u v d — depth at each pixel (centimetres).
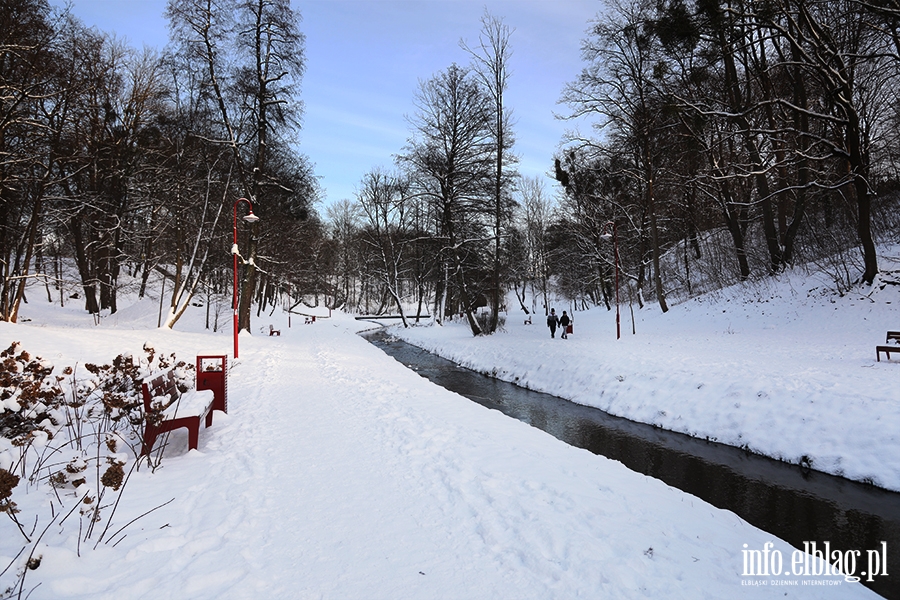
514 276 4166
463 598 308
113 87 2145
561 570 344
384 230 4466
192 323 2875
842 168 2088
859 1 1385
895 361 1084
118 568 322
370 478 531
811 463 816
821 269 1912
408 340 3322
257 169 2319
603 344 1888
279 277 3953
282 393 1059
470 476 541
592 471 591
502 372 1838
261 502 455
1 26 1421
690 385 1169
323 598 303
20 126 1557
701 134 2100
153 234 2605
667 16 1780
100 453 557
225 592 302
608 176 2998
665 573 351
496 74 2636
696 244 3200
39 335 1130
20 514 390
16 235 1942
